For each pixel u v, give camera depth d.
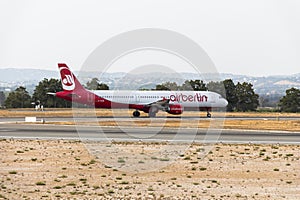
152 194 77.69
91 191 79.56
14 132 175.25
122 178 91.38
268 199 74.88
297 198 75.81
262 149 132.00
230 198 75.31
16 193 77.12
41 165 104.88
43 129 188.75
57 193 77.62
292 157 118.69
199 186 84.75
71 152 123.69
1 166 103.31
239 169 102.38
